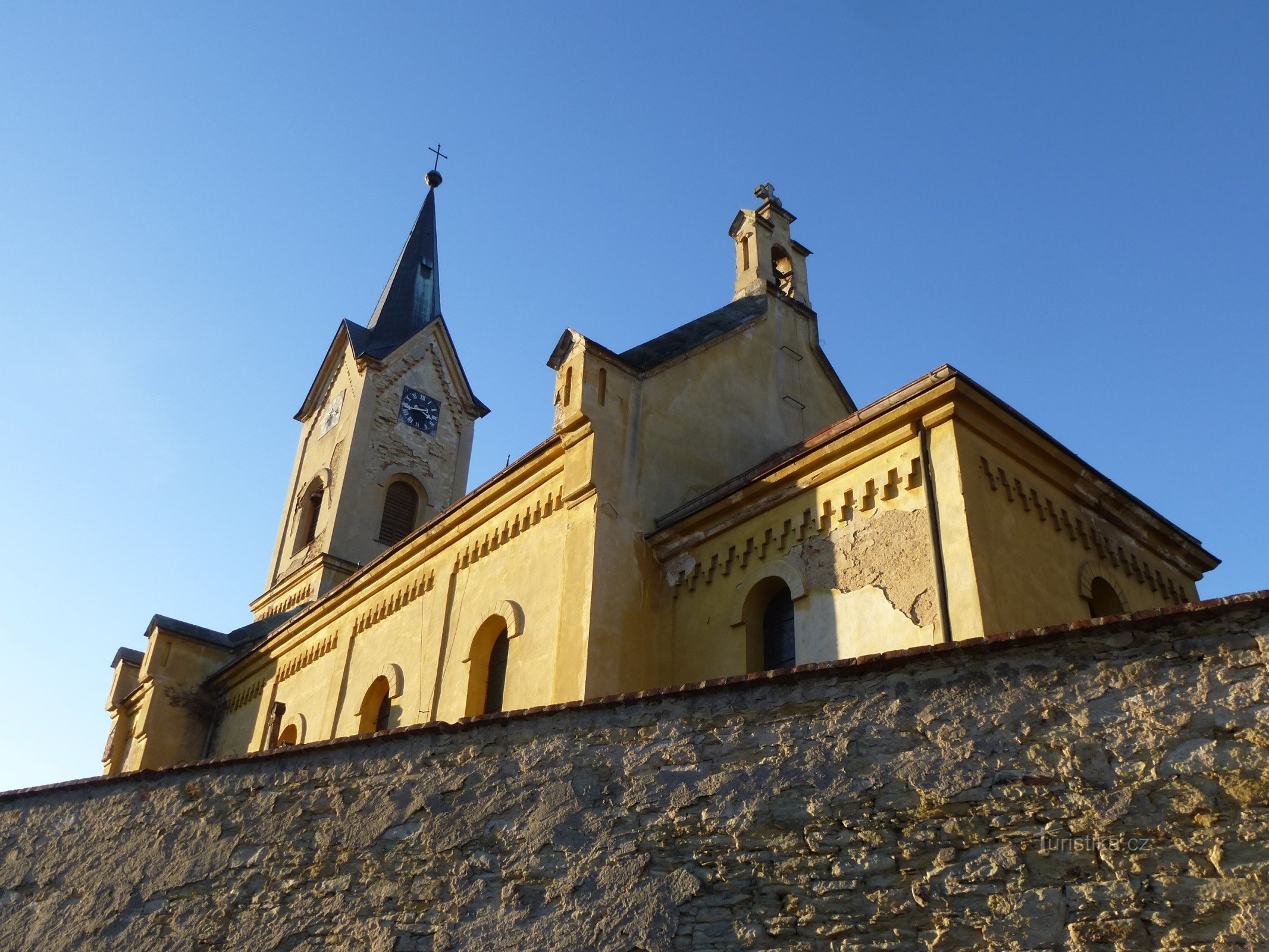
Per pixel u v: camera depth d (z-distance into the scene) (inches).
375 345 1716.3
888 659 350.0
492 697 788.6
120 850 474.6
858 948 312.5
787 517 649.0
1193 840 289.1
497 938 363.3
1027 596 558.6
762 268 971.9
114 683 1376.7
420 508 1576.0
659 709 384.5
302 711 1036.5
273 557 1626.5
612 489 718.5
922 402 580.4
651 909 345.7
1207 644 311.4
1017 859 306.5
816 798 340.8
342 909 402.0
